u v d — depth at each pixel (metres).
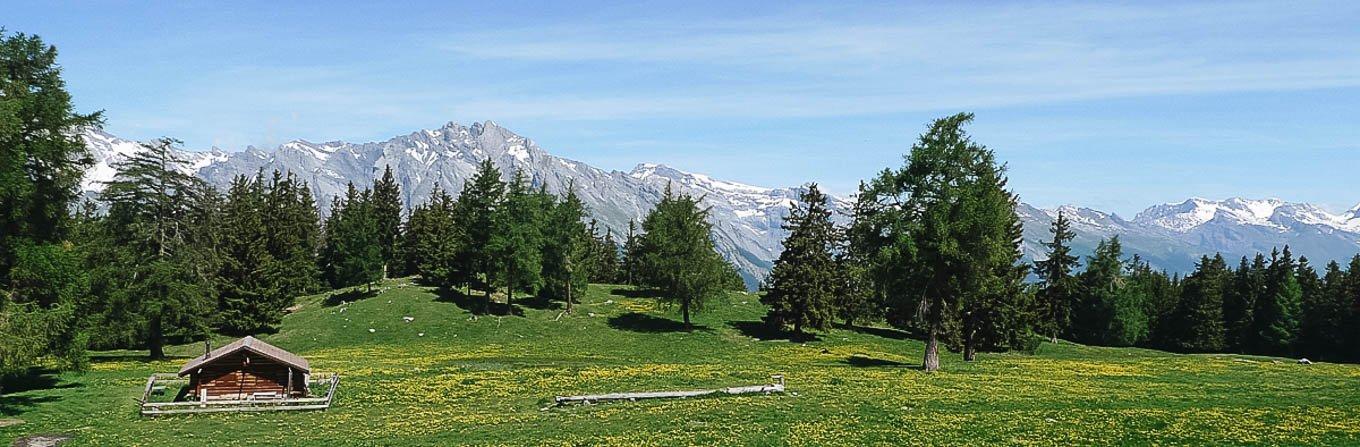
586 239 146.50
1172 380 54.34
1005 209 57.81
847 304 99.94
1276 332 109.81
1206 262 127.38
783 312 91.31
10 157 34.62
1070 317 115.75
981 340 75.25
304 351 85.38
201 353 82.19
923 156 57.22
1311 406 39.28
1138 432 32.28
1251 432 32.03
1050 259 106.12
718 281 97.44
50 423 38.75
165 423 39.16
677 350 85.44
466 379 54.22
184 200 67.44
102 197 63.78
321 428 37.53
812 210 101.62
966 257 56.75
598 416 39.12
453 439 33.78
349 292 116.31
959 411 38.81
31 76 39.09
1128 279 118.75
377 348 84.81
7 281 38.59
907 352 86.44
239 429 37.59
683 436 33.06
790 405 41.53
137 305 64.81
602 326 98.75
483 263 105.00
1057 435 32.03
